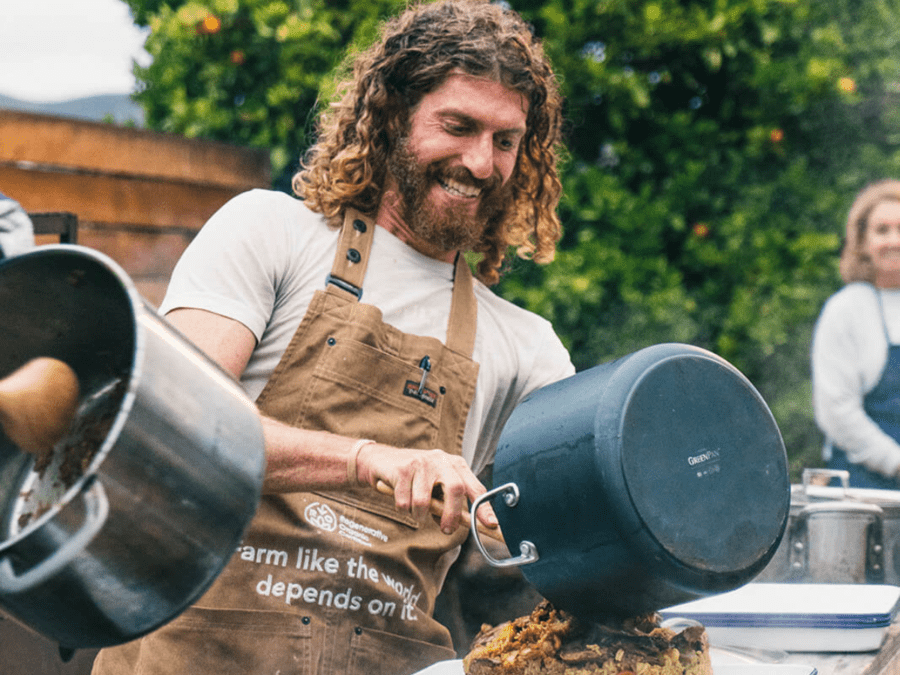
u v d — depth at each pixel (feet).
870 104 14.19
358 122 5.39
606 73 13.15
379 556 5.02
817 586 5.71
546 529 3.61
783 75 13.67
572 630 3.89
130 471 2.50
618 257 13.48
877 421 11.12
